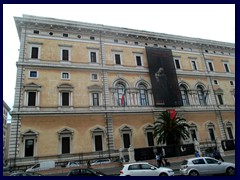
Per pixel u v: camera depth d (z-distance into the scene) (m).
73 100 31.72
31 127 27.92
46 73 31.72
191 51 45.69
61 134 29.20
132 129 33.47
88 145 29.98
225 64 48.75
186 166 16.42
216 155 24.91
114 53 37.94
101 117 32.22
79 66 33.94
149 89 37.62
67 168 23.69
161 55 40.53
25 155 26.77
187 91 41.31
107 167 25.05
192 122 38.41
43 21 33.72
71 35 35.94
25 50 31.69
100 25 37.75
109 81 35.41
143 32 41.12
